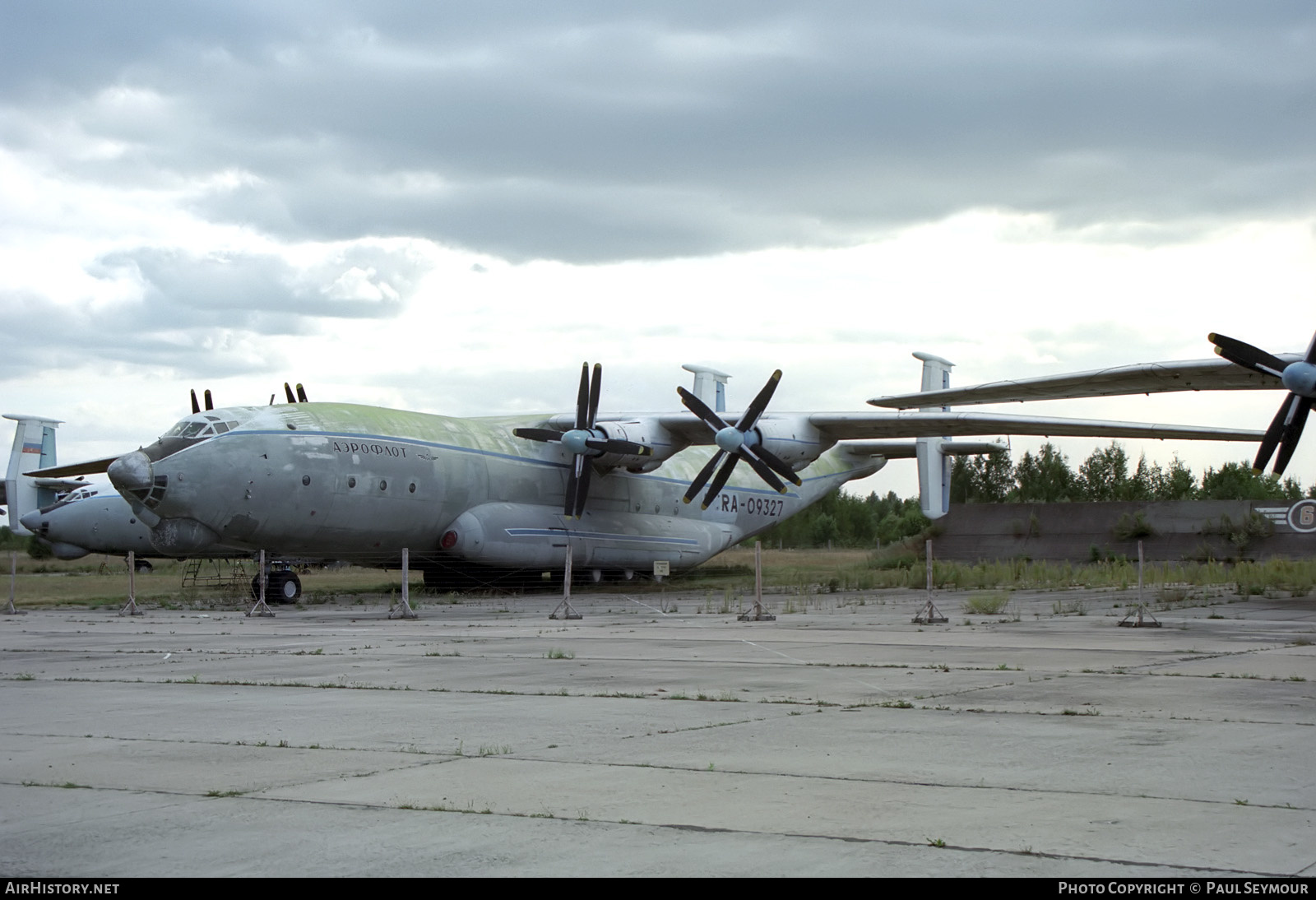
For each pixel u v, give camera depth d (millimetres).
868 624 19797
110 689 11672
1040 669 12664
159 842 5621
